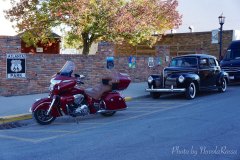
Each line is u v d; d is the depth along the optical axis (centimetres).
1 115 1131
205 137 822
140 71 2169
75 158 696
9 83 1500
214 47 2836
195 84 1507
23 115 1134
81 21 1898
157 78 1527
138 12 2112
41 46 2448
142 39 2303
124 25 1986
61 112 1049
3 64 1480
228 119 1018
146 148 746
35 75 1576
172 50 3077
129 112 1211
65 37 2155
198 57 1572
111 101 1107
